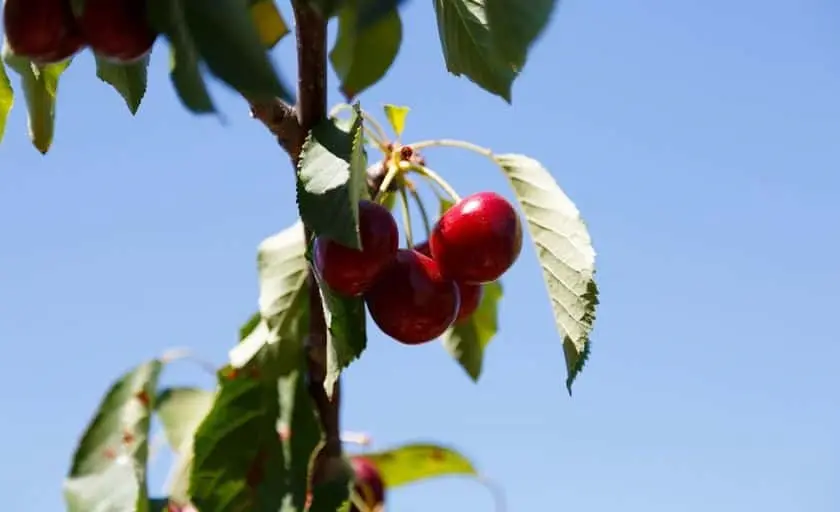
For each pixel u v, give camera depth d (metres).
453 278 0.63
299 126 0.58
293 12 0.58
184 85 0.53
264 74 0.52
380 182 0.64
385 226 0.60
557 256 0.62
